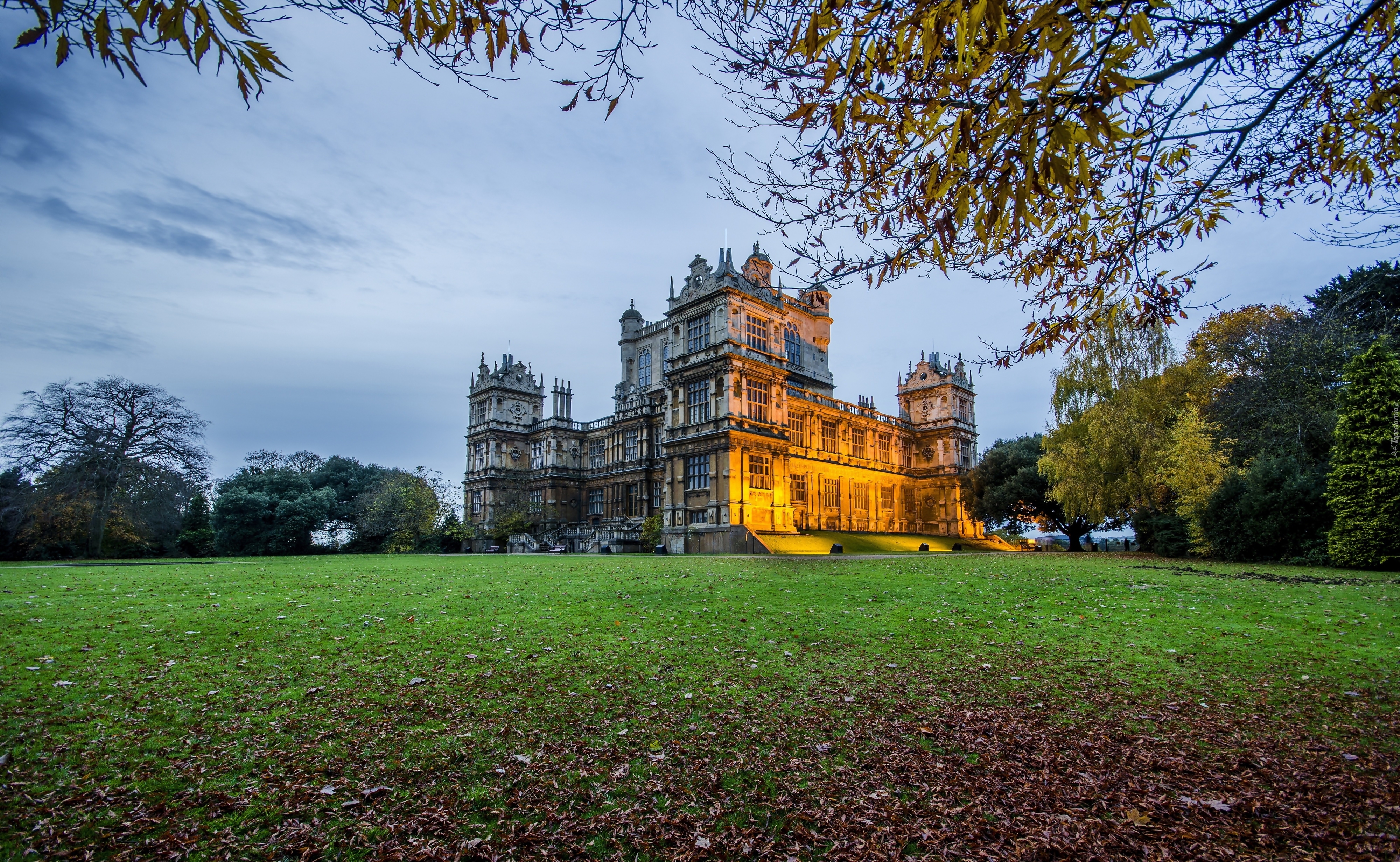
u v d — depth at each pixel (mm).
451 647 9930
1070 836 4414
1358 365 25672
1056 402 39688
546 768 5523
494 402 68688
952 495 66000
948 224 5324
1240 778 5332
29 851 4078
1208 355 40281
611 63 4617
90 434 45531
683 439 46375
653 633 11172
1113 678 8484
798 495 53469
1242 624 12148
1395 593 16125
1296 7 5258
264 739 6074
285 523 58594
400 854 4195
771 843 4359
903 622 12453
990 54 3945
